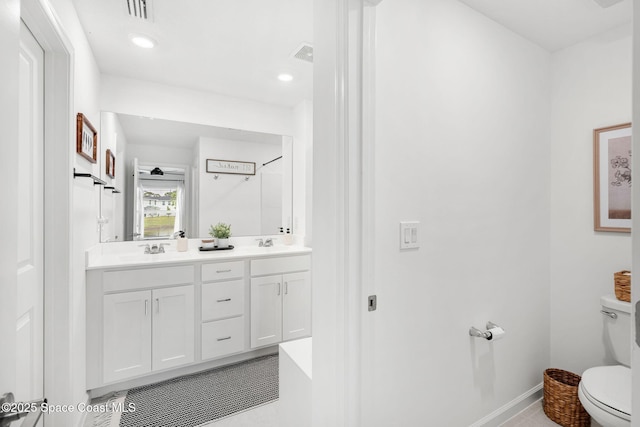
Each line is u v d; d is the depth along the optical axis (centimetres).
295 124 332
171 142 278
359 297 106
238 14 177
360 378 107
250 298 257
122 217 260
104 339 200
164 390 210
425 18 131
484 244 155
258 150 318
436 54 135
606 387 137
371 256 110
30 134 128
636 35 38
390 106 119
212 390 211
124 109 256
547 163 194
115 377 202
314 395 118
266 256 263
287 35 198
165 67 240
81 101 179
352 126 104
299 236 331
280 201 332
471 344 150
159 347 218
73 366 156
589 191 183
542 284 191
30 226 128
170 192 279
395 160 121
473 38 150
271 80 266
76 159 167
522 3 148
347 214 104
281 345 156
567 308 191
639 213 37
